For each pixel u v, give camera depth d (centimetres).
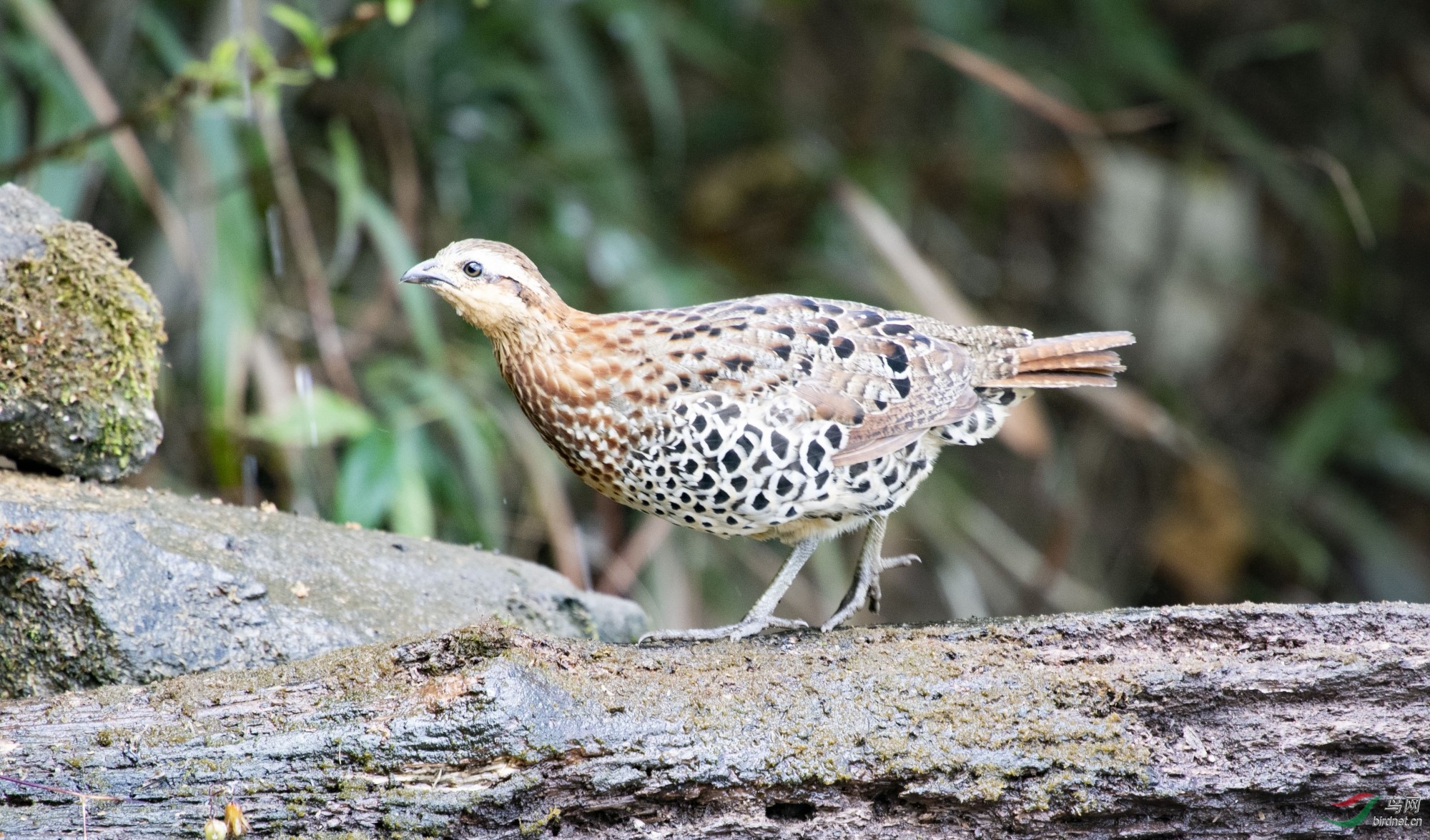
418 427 1134
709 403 693
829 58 1645
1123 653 623
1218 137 1617
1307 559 1545
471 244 723
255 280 1057
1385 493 1778
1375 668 593
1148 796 579
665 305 1220
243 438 1081
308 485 1111
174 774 539
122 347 698
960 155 1602
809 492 712
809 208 1454
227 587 649
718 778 565
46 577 617
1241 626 626
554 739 557
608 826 567
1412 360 1744
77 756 539
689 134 1516
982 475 1555
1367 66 1752
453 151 1277
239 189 1053
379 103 1230
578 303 1264
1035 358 779
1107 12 1543
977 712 588
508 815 557
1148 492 1623
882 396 720
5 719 556
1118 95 1642
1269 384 1700
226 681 579
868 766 571
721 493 708
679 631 711
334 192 1291
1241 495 1596
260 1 1177
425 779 551
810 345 719
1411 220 1770
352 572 707
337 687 570
